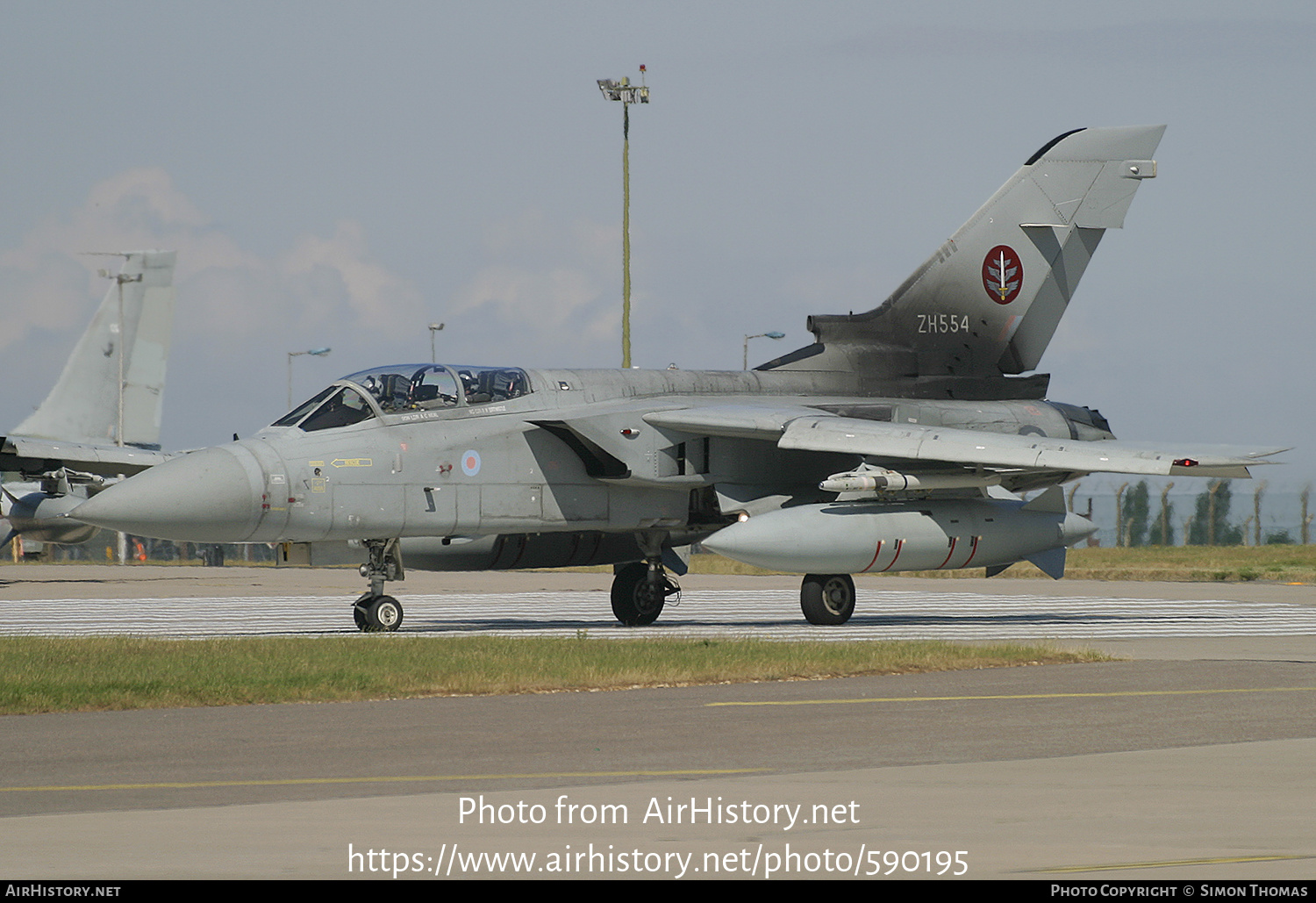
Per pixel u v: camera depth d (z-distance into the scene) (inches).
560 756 1342.3
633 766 1286.9
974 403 3585.1
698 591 5113.2
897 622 3353.8
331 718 1610.5
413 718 1610.5
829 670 2043.6
